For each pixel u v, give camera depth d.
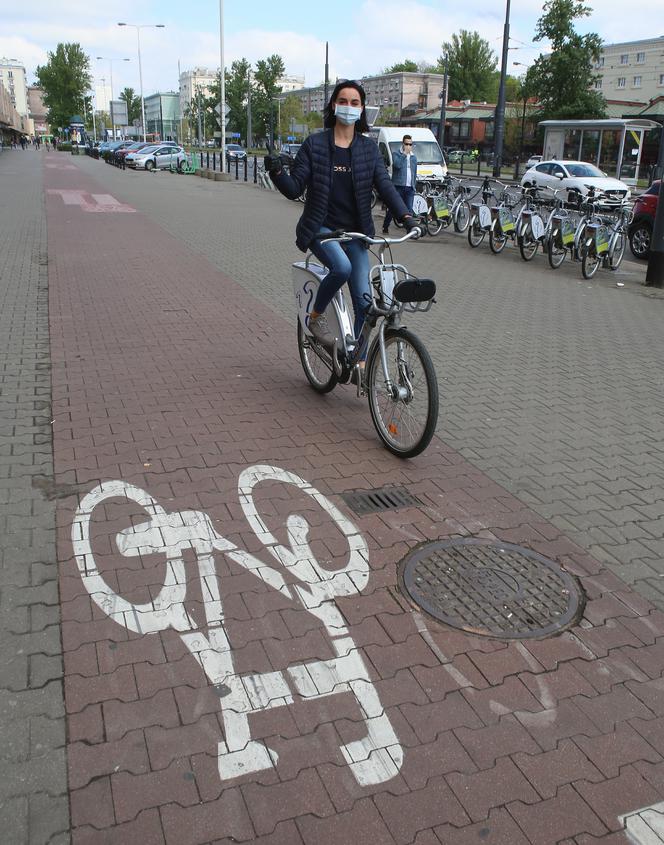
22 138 110.12
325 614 3.19
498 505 4.20
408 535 3.84
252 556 3.60
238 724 2.60
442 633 3.10
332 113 4.69
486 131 69.62
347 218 4.89
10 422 5.09
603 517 4.12
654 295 10.77
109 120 157.00
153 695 2.71
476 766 2.47
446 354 7.23
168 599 3.25
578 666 2.95
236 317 8.30
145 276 10.56
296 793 2.35
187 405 5.52
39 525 3.79
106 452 4.65
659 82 88.06
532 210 13.65
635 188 34.00
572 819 2.29
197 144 112.75
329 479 4.41
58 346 6.98
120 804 2.29
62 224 16.23
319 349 5.45
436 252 14.55
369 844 2.19
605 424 5.52
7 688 2.71
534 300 10.10
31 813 2.25
